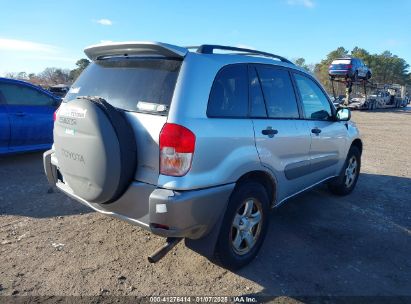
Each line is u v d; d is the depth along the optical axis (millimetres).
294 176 4141
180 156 2754
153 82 2998
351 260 3775
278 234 4289
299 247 3992
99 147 2791
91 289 3068
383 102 36781
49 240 3863
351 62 31469
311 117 4480
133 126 2918
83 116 2857
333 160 5109
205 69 3051
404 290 3289
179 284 3201
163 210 2730
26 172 6367
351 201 5652
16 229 4090
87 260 3506
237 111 3299
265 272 3453
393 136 14586
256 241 3604
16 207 4715
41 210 4648
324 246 4055
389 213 5195
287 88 4066
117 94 3166
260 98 3604
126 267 3418
